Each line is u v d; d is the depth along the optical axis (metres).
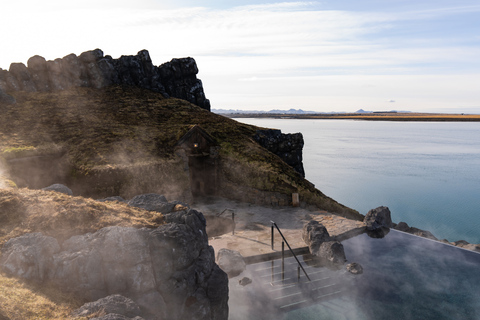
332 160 144.62
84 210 13.15
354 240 24.77
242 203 32.78
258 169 32.84
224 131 40.06
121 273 11.68
